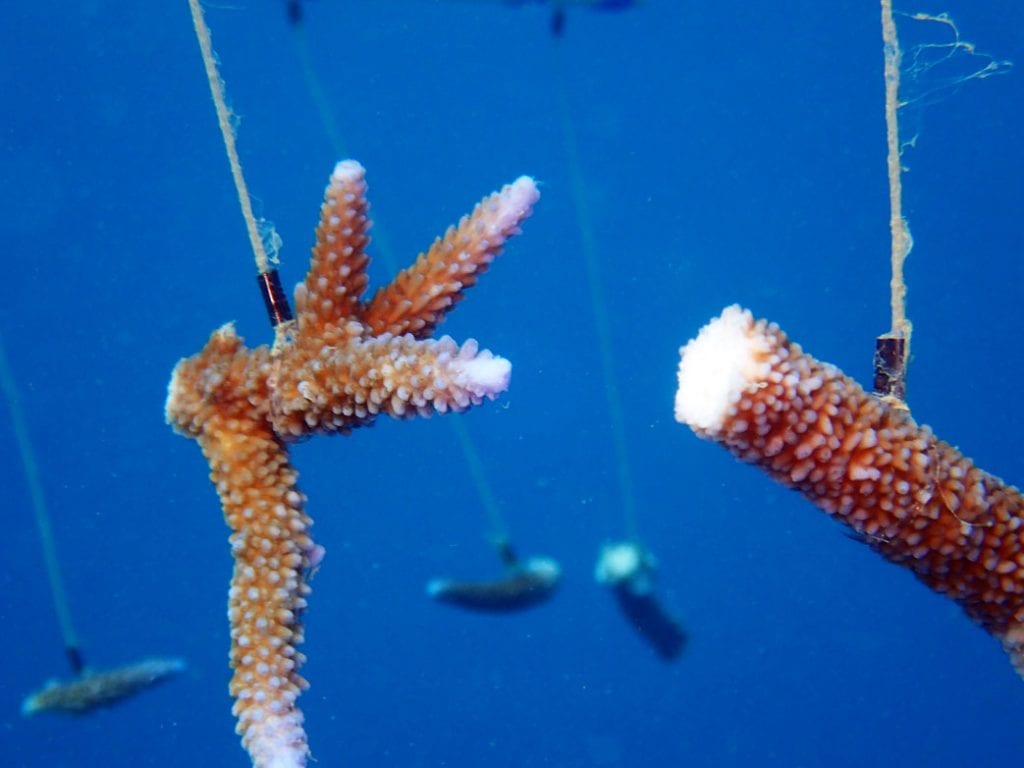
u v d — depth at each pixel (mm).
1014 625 262
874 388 264
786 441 244
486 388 249
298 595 267
